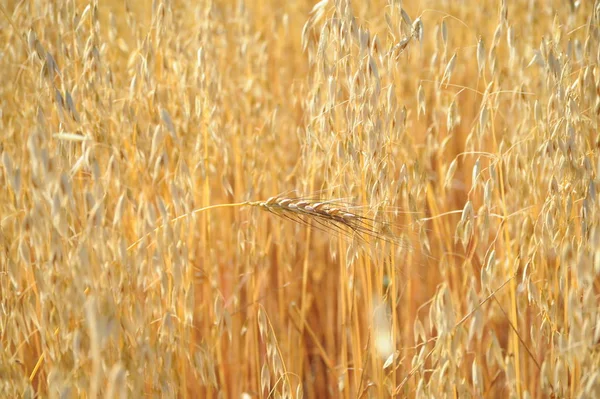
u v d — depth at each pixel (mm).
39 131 1612
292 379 2344
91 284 1525
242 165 2664
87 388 1606
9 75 2289
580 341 1737
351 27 1863
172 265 1911
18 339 1873
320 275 2863
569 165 1821
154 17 2117
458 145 3232
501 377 2432
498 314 2395
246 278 2490
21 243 1804
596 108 1874
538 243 1936
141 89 2146
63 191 1563
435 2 3436
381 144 1886
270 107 3059
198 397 2262
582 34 2578
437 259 2633
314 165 2207
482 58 1930
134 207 1960
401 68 2975
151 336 1946
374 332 1965
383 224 1907
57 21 1997
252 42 3109
